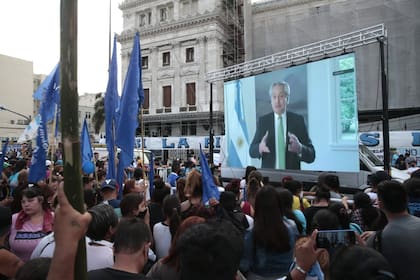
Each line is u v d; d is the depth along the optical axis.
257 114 12.76
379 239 2.54
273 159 12.05
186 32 36.53
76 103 1.12
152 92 38.81
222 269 1.33
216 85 34.53
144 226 2.21
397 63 21.47
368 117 19.91
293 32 25.42
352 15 23.36
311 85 10.77
